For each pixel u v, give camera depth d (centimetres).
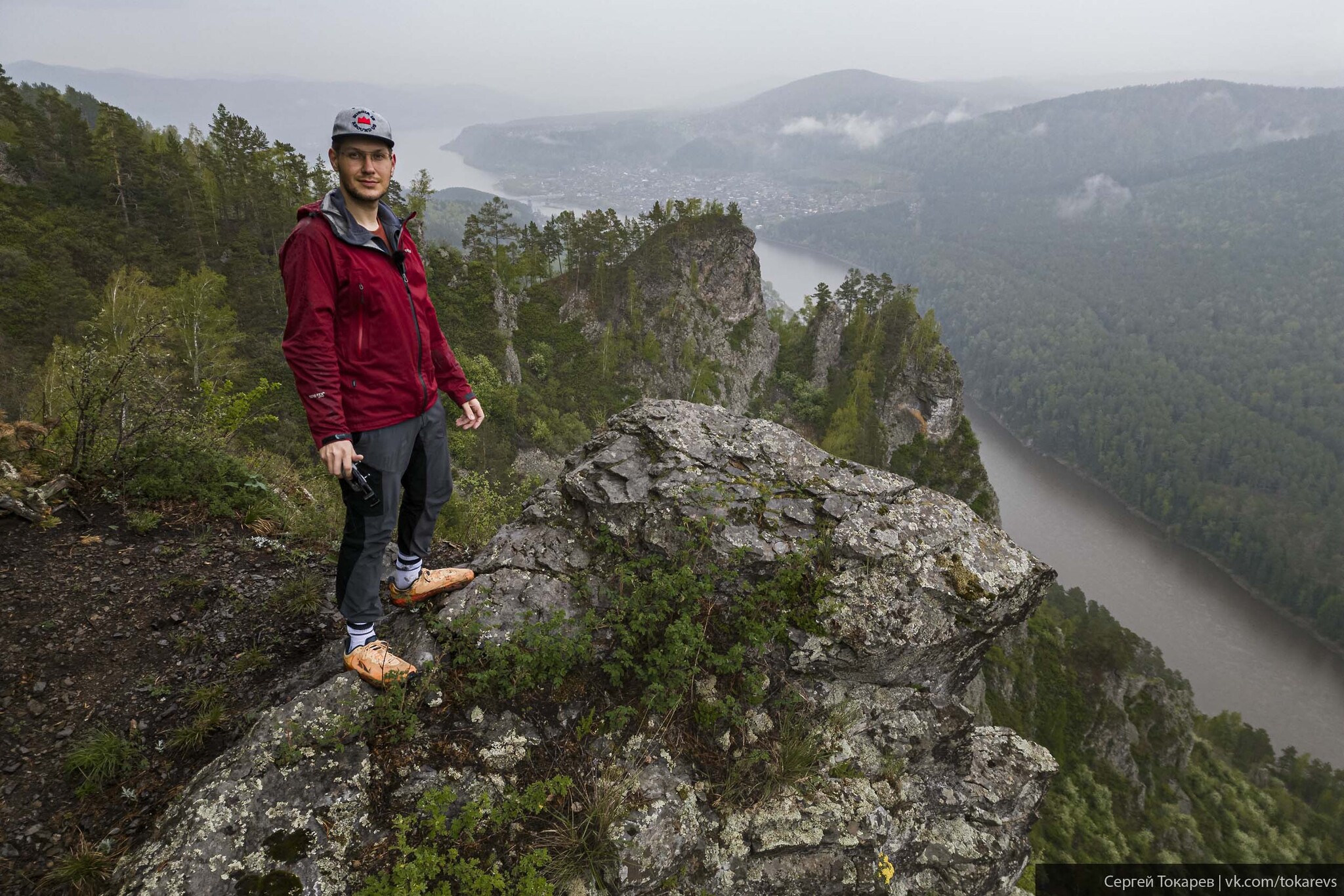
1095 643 8069
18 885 266
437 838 270
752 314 10769
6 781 302
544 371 8656
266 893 245
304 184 8156
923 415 10581
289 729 295
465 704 323
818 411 10481
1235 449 19175
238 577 452
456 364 346
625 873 282
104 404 528
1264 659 12762
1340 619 13212
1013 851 401
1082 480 19925
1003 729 445
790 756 356
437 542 553
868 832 355
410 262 299
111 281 2880
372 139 262
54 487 483
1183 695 8881
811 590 403
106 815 298
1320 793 9119
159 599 418
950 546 423
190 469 529
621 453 476
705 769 340
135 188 6862
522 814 287
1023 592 413
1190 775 7744
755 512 435
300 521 541
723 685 368
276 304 5834
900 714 409
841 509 443
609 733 331
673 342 9762
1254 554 15200
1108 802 6469
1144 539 16800
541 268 10750
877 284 11725
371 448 294
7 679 347
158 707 352
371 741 299
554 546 424
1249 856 6875
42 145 6781
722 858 320
